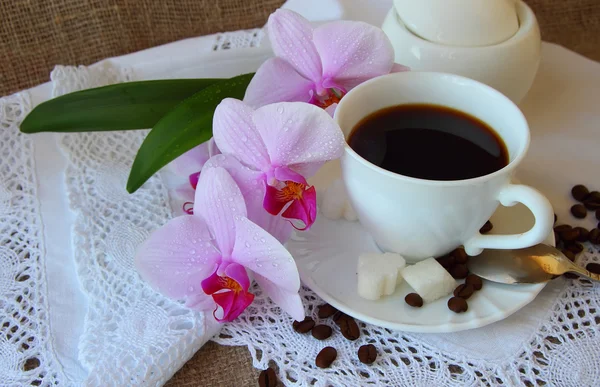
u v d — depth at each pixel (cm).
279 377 37
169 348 37
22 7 55
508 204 37
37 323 39
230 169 39
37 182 46
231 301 37
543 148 47
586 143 48
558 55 55
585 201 44
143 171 40
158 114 44
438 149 39
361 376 37
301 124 38
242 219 37
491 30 44
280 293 38
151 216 44
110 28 58
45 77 58
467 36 44
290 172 38
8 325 39
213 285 38
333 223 42
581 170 46
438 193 36
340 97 44
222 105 38
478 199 36
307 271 40
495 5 44
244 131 38
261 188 40
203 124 41
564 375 37
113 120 43
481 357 37
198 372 38
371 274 38
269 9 61
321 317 39
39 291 40
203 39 54
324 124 37
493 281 39
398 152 39
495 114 40
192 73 52
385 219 38
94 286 40
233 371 38
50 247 42
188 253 39
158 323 38
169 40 60
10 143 47
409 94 41
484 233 41
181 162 44
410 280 38
